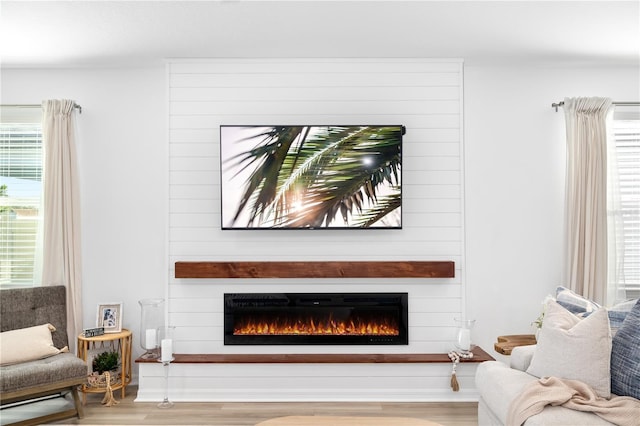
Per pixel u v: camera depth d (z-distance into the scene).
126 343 3.96
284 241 3.98
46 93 4.16
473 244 4.07
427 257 3.97
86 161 4.14
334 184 3.87
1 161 4.18
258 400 3.73
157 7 3.00
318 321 3.97
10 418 3.39
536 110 4.12
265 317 3.97
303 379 3.76
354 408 3.57
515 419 2.24
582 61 4.02
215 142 4.00
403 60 4.00
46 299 3.90
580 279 3.96
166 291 3.95
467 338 3.70
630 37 3.51
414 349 3.92
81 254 4.09
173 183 3.99
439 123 4.00
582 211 3.96
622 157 4.17
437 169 4.00
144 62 4.05
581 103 3.98
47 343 3.60
